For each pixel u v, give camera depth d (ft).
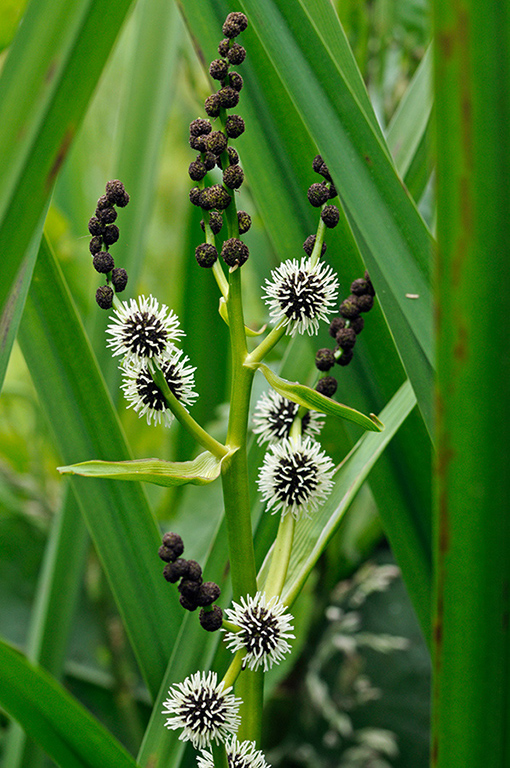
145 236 3.17
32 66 2.10
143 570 2.49
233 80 2.19
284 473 2.27
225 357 4.17
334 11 2.44
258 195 2.49
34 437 4.27
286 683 3.81
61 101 2.10
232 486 2.22
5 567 4.30
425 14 3.70
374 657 3.89
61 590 2.70
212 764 2.23
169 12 3.39
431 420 2.32
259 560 2.48
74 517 2.70
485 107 2.01
